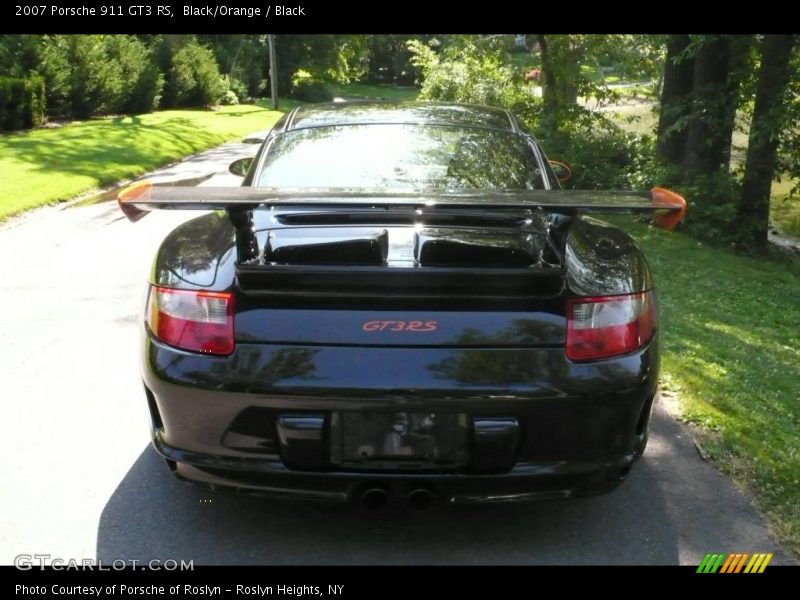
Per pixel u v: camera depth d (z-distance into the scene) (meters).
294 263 2.49
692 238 10.10
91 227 8.49
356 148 3.52
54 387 4.09
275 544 2.76
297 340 2.43
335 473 2.47
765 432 3.73
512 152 3.58
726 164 11.46
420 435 2.44
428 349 2.41
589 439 2.51
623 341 2.52
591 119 13.21
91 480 3.17
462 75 15.15
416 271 2.37
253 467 2.49
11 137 17.28
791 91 10.02
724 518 2.97
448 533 2.85
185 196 2.40
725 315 6.04
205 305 2.49
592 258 2.74
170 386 2.50
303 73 49.53
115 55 26.03
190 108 31.59
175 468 2.65
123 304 5.59
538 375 2.43
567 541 2.80
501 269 2.39
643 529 2.88
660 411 3.96
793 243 12.35
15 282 6.18
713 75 10.66
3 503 2.98
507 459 2.46
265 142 3.63
